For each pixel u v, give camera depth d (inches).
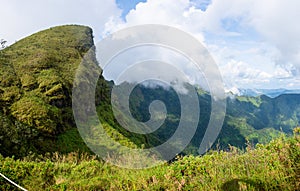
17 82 2143.2
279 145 252.2
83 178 330.0
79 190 294.7
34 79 2181.3
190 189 236.1
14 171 323.0
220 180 215.6
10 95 1978.3
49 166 346.3
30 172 329.4
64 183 308.7
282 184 189.2
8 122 1505.9
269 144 266.5
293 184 189.9
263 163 224.1
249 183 197.8
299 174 194.7
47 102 2020.2
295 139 247.1
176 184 251.9
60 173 340.8
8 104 1904.5
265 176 201.8
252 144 270.5
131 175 305.0
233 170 229.0
